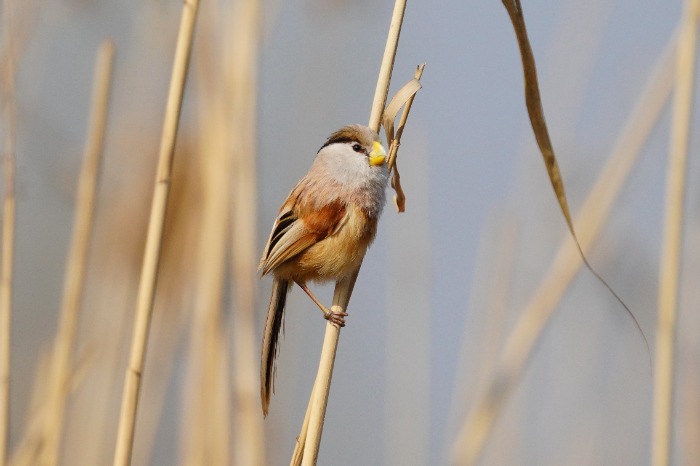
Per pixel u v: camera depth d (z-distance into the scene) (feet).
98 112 29.07
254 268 29.84
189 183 33.42
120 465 21.72
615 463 36.45
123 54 36.45
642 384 37.63
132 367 22.09
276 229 25.81
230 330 31.91
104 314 34.30
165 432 37.81
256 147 30.30
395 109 22.29
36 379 32.32
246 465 28.48
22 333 40.06
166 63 35.99
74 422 33.06
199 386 29.60
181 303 33.86
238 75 30.17
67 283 28.89
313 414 21.38
